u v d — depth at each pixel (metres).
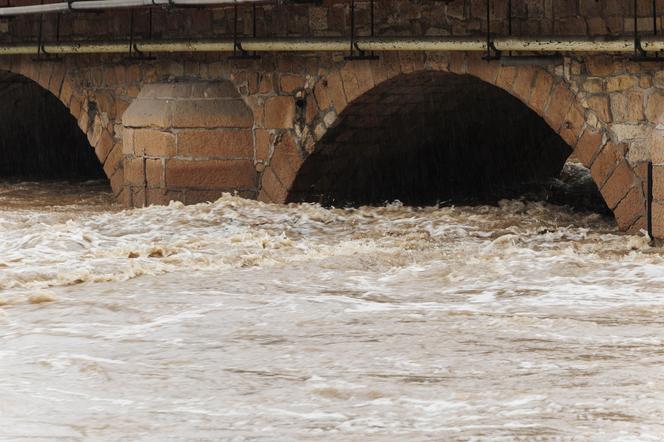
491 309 32.75
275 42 54.44
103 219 51.25
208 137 57.16
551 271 37.81
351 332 30.06
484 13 49.50
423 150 60.91
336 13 53.50
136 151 58.81
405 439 21.11
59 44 62.28
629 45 45.09
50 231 45.28
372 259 40.66
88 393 24.62
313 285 36.50
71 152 79.06
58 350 28.50
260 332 30.22
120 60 61.34
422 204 60.91
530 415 22.52
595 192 63.03
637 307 32.56
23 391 24.75
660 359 26.91
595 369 26.02
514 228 47.91
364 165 58.38
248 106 56.88
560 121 47.97
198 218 50.97
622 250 42.94
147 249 41.88
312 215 51.94
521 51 48.38
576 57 47.31
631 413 22.58
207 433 21.70
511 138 65.19
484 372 25.94
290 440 21.23
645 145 46.12
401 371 26.16
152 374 26.17
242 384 25.27
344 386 24.86
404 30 51.69
